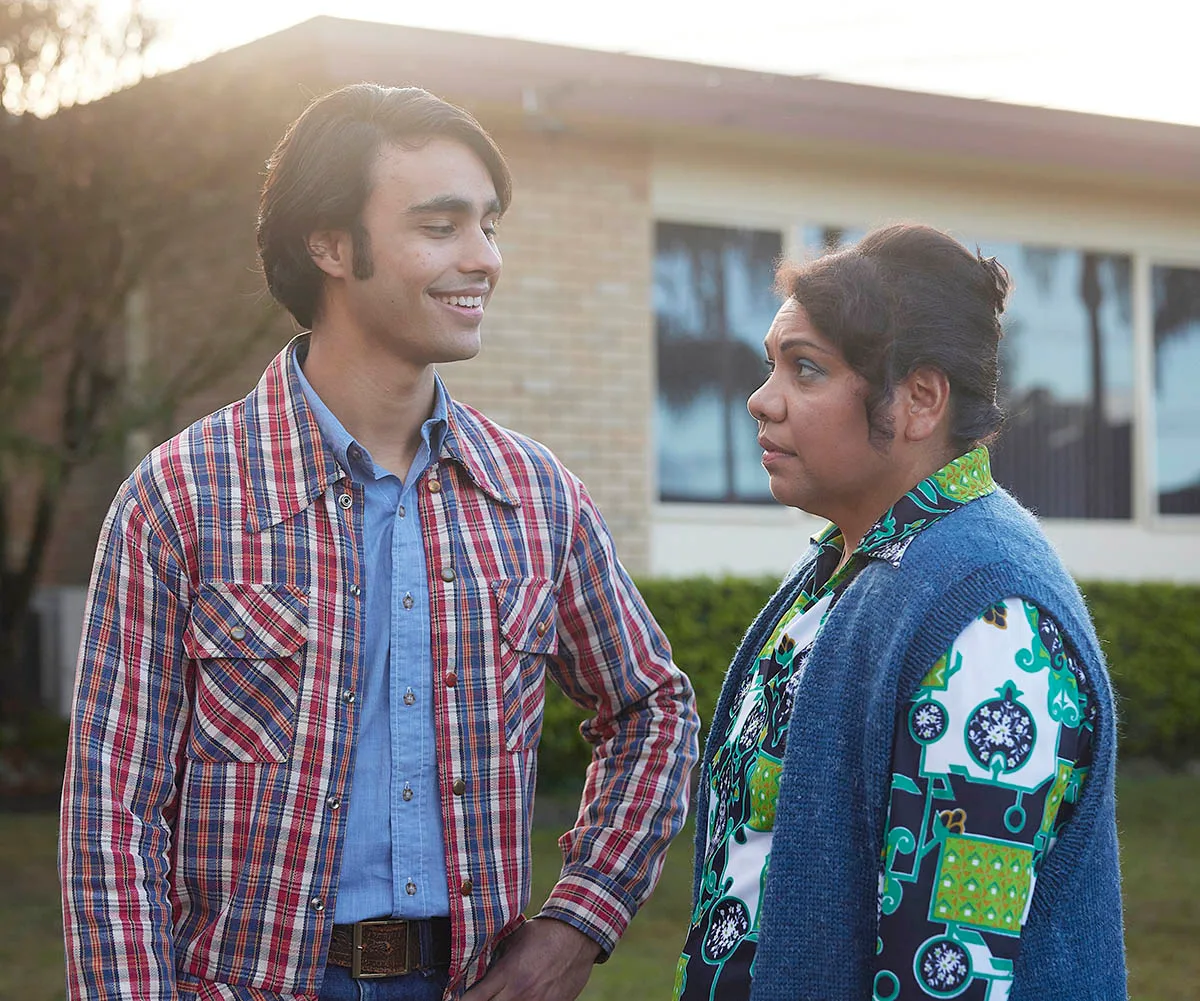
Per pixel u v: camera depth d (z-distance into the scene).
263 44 7.63
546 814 7.58
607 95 8.02
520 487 2.24
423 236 2.06
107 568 2.04
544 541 2.24
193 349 8.98
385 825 2.05
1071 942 1.72
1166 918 5.82
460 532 2.16
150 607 2.02
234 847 1.99
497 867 2.10
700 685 8.29
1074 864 1.72
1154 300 10.55
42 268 8.04
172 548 2.02
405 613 2.10
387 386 2.14
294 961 1.98
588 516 2.35
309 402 2.13
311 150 2.07
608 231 8.56
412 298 2.06
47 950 5.28
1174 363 10.61
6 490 9.32
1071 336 10.23
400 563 2.11
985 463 1.91
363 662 2.07
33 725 9.70
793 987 1.75
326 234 2.09
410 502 2.15
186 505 2.04
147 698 2.01
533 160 8.37
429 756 2.08
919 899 1.66
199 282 8.91
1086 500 10.27
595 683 2.38
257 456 2.09
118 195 7.80
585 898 2.25
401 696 2.08
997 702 1.67
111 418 8.37
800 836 1.78
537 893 5.98
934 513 1.84
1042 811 1.67
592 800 2.37
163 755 2.02
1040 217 10.09
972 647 1.69
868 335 1.84
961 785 1.66
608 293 8.55
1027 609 1.71
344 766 2.02
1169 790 8.88
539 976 2.18
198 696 2.02
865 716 1.76
